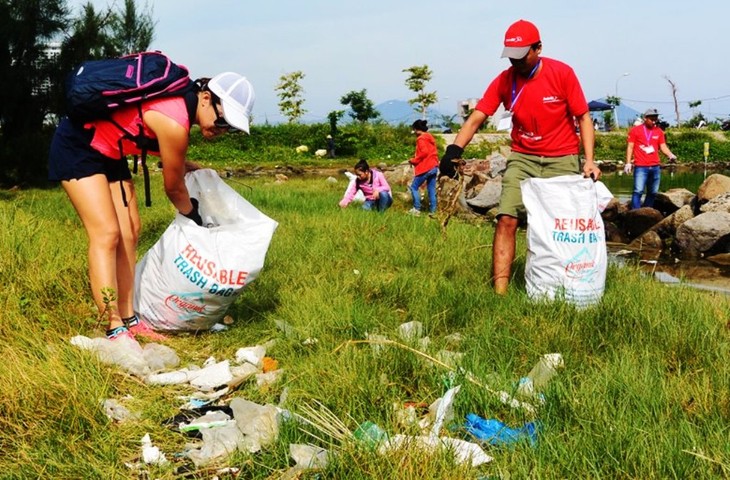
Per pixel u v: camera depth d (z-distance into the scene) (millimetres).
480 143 35750
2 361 3754
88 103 4250
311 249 7266
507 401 3566
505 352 4324
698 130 45375
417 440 3053
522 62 5684
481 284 5949
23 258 5531
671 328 4582
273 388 3930
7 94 16219
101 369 3932
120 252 4766
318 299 5309
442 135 36562
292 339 4633
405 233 8680
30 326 4477
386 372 3949
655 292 5691
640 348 4367
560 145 5883
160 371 4289
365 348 4262
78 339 4285
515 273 6504
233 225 4820
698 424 3301
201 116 4484
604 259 5445
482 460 3006
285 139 35188
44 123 17750
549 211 5480
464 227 9562
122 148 4449
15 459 2986
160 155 4488
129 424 3432
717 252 10828
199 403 3828
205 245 4762
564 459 2912
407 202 15570
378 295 5695
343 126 36781
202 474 3062
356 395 3580
